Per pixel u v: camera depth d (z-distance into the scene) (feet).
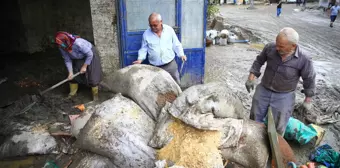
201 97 8.91
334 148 12.60
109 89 11.60
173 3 16.81
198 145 8.21
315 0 89.30
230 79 20.61
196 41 17.90
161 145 8.70
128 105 9.63
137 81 10.39
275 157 8.39
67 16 28.17
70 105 15.75
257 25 48.42
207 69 22.90
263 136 8.98
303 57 9.90
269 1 103.35
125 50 17.12
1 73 21.44
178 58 17.87
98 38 16.79
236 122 8.88
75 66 16.03
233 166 8.58
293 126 12.34
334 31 42.78
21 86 18.99
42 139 12.12
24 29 25.94
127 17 16.58
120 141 8.64
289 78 10.32
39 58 25.43
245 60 25.95
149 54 14.79
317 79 20.63
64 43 14.71
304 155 11.93
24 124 13.33
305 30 43.52
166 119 9.20
